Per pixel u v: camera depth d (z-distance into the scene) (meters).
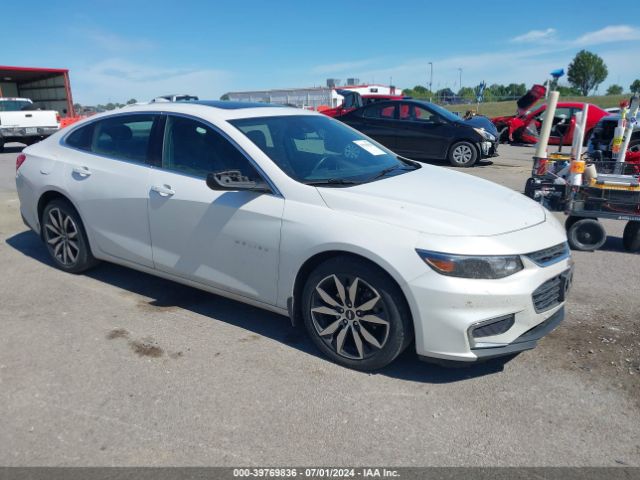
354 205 3.16
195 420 2.77
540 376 3.21
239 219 3.46
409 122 12.81
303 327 3.79
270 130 3.81
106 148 4.34
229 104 4.17
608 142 10.93
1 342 3.53
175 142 3.90
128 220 4.09
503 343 2.95
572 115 17.11
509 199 3.58
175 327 3.79
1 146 16.12
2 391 2.99
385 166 3.99
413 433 2.69
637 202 5.45
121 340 3.58
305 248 3.20
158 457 2.50
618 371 3.26
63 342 3.54
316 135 4.03
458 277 2.85
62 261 4.74
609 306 4.23
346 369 3.27
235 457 2.51
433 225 2.99
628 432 2.71
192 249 3.75
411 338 3.08
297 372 3.22
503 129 18.56
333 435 2.67
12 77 27.56
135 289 4.46
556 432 2.71
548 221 3.40
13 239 5.85
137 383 3.09
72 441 2.60
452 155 12.47
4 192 8.65
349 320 3.20
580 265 5.30
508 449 2.58
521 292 2.90
